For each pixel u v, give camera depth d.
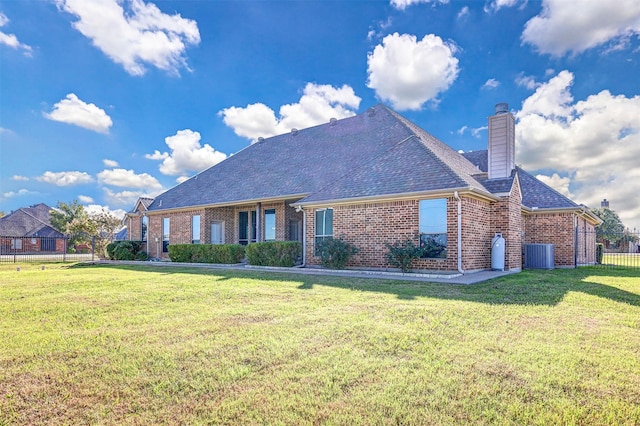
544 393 3.18
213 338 4.76
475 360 3.90
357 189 14.05
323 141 21.45
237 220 21.66
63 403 3.11
